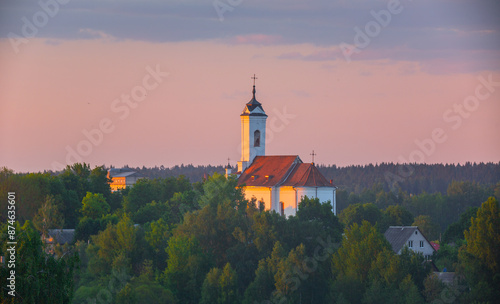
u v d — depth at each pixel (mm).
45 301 116625
